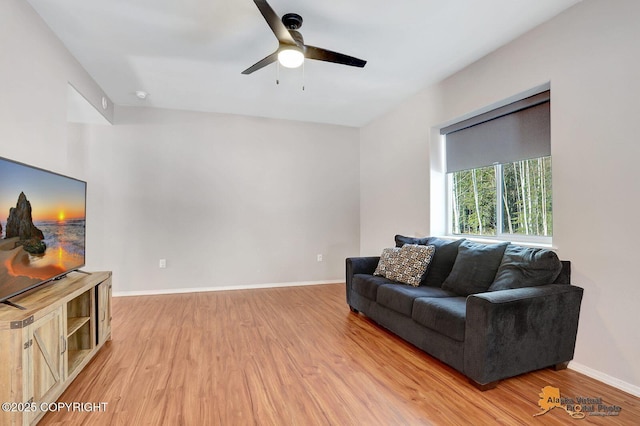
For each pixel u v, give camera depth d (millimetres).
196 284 4672
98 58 3121
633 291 2033
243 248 4891
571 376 2223
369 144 5262
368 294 3256
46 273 2207
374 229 5090
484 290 2607
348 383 2129
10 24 2109
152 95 4078
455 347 2209
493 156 3234
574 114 2357
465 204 3682
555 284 2305
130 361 2424
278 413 1808
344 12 2414
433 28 2637
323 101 4301
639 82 2008
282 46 2311
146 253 4465
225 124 4805
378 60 3176
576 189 2346
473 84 3227
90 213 4281
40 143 2477
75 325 2236
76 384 2094
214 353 2572
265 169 5000
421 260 3139
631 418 1771
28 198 2000
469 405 1884
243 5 2338
